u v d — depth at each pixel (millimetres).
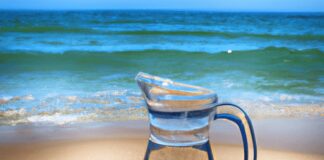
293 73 9250
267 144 4098
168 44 15531
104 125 4703
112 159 3619
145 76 1341
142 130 4492
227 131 4453
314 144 4125
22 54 11625
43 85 7227
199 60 11227
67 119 4965
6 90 6707
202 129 1222
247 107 5727
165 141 1215
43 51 12477
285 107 5781
